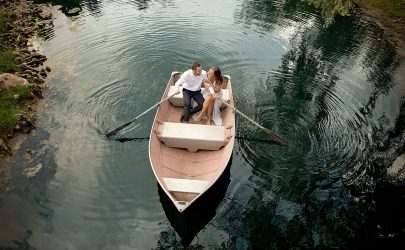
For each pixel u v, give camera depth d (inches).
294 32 496.4
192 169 263.7
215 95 292.8
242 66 410.0
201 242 225.0
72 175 265.7
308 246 222.4
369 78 401.4
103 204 244.2
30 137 302.8
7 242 217.5
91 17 517.7
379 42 488.1
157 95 354.9
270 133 291.9
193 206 232.2
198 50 436.5
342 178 269.0
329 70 412.5
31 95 347.9
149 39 456.8
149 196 251.1
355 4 611.8
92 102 343.9
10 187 256.1
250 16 537.0
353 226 236.1
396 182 267.9
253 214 241.6
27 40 449.4
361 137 308.3
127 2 574.2
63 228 227.0
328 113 337.1
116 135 304.8
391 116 338.3
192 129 279.9
